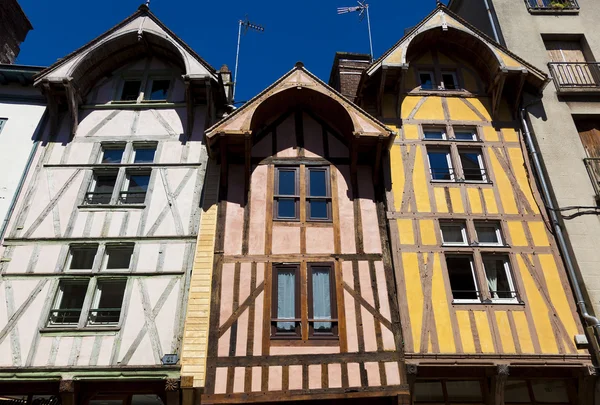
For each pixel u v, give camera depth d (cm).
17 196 1069
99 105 1220
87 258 1004
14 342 882
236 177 1095
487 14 1440
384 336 912
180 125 1191
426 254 993
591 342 905
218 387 849
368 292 957
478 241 1037
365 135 1067
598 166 1125
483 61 1262
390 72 1195
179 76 1273
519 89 1193
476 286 977
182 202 1059
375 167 1094
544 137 1152
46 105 1231
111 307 941
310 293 957
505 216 1051
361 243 1014
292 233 1020
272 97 1123
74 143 1158
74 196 1070
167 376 850
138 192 1091
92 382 859
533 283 970
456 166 1126
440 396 926
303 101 1184
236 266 973
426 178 1100
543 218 1052
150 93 1265
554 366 881
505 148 1156
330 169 1114
